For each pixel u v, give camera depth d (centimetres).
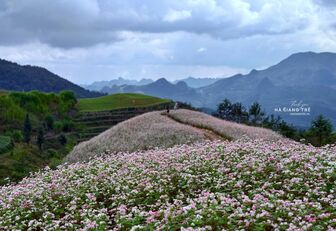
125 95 15162
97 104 13925
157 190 1842
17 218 1714
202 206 1380
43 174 2720
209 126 5044
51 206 1888
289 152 2141
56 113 12200
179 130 4531
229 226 1240
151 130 4688
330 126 6838
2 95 10981
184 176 1942
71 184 2195
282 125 7862
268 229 1227
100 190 2011
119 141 4547
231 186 1714
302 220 1223
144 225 1360
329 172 1630
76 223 1614
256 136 4491
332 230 1109
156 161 2373
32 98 11675
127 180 2052
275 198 1416
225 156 2244
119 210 1582
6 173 4822
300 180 1623
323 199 1387
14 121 9806
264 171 1856
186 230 1185
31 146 7588
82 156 4484
